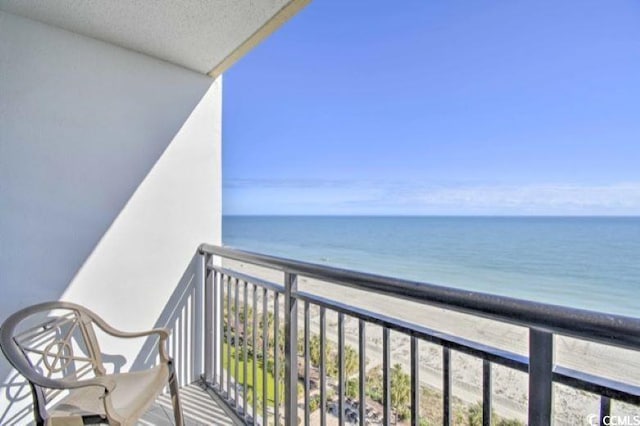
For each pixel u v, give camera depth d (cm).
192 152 236
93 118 199
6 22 174
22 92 179
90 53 198
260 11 172
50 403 179
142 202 215
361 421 113
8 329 135
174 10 172
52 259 187
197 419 192
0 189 173
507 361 76
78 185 194
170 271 226
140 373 165
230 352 207
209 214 244
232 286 217
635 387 61
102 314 201
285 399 148
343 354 122
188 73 234
